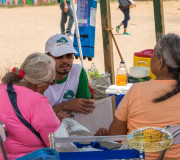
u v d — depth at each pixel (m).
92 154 1.93
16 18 19.06
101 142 2.71
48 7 24.58
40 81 2.36
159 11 5.66
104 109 3.72
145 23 17.20
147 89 2.27
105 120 3.74
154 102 2.21
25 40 12.70
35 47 11.47
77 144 2.70
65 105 3.45
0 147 2.09
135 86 2.37
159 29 5.76
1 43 12.15
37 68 2.34
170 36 2.29
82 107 3.45
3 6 25.56
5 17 19.53
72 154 1.93
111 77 5.28
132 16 19.86
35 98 2.26
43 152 1.82
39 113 2.23
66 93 3.53
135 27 15.91
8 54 10.41
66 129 2.59
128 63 9.10
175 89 2.20
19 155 2.26
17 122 2.22
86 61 9.24
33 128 2.25
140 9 23.08
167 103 2.19
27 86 2.39
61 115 3.15
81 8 5.75
